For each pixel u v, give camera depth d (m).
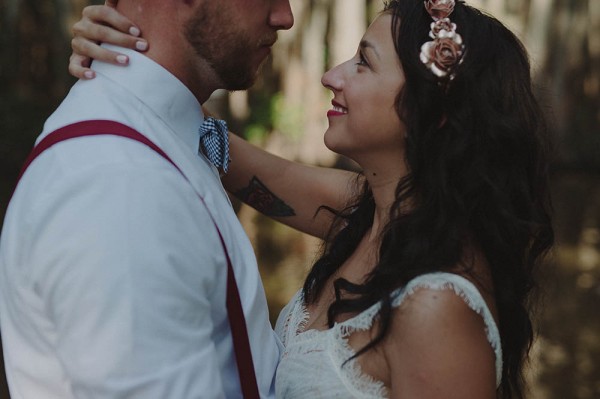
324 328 1.94
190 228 1.65
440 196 1.80
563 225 10.00
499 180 1.84
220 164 1.90
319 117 15.04
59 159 1.62
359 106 1.90
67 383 1.61
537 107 1.88
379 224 2.00
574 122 15.54
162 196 1.61
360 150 1.94
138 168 1.61
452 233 1.78
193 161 1.79
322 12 15.12
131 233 1.55
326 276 2.09
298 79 15.13
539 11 15.58
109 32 1.76
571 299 6.72
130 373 1.51
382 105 1.88
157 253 1.56
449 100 1.82
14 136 12.14
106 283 1.51
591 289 7.04
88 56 1.77
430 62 1.81
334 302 1.87
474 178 1.82
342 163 14.63
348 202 2.32
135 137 1.67
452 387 1.70
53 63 13.93
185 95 1.81
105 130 1.66
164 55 1.78
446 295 1.70
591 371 5.15
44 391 1.64
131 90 1.75
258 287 1.85
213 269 1.69
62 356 1.55
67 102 1.75
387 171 1.96
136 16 1.79
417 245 1.77
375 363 1.80
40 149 1.67
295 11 15.04
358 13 14.81
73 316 1.53
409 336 1.72
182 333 1.58
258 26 1.82
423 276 1.73
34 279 1.58
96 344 1.51
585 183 13.80
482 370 1.72
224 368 1.77
